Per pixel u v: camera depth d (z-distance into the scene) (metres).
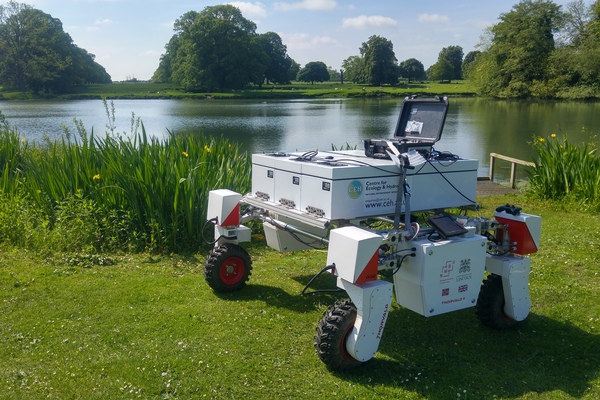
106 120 36.03
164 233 7.04
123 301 5.22
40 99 70.19
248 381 3.79
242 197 5.40
